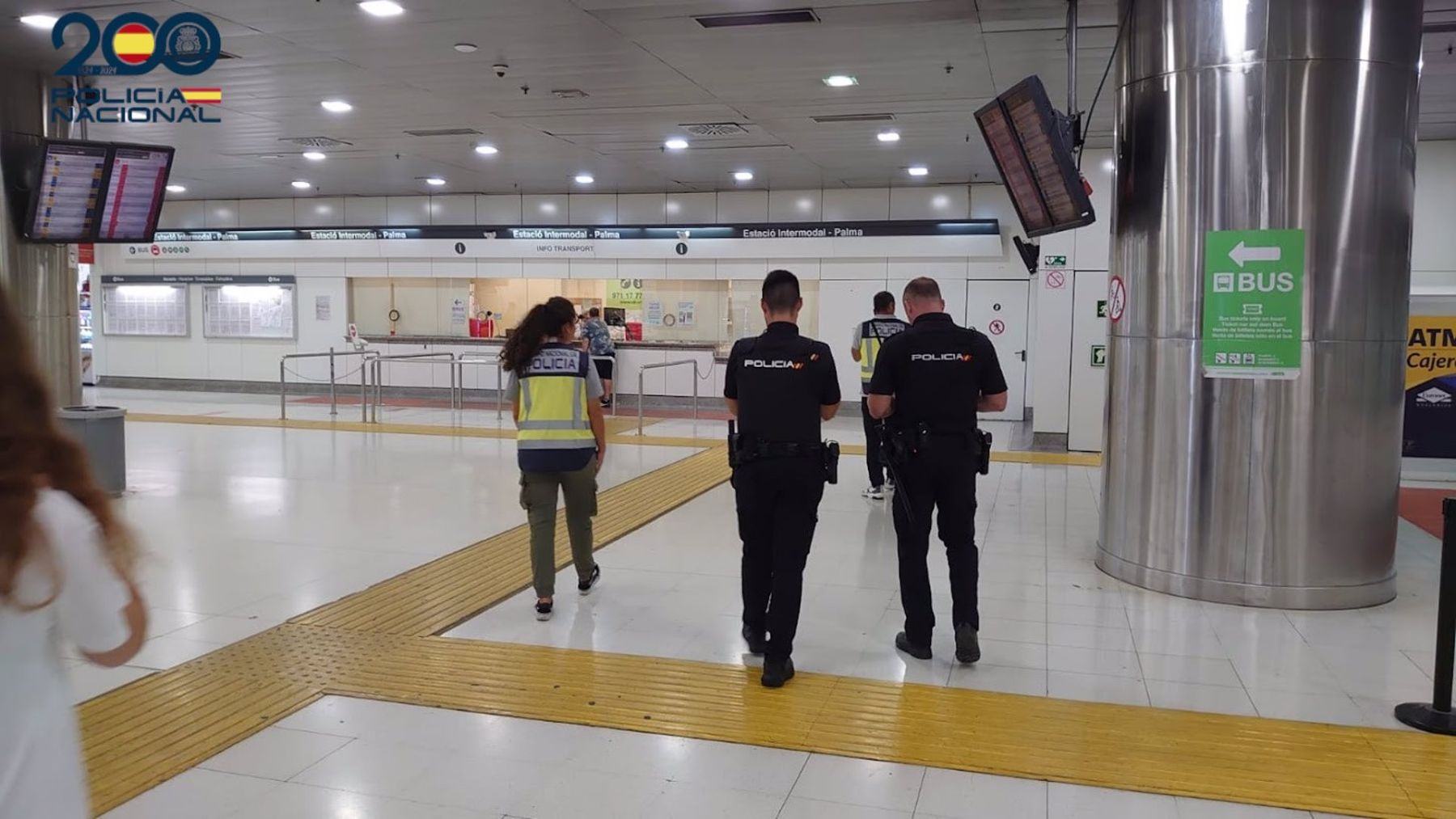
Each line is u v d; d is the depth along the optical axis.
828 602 5.20
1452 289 9.15
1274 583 5.14
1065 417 11.13
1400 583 5.70
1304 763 3.31
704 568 5.91
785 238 15.25
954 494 4.25
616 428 13.09
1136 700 3.88
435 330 17.73
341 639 4.52
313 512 7.38
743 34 7.07
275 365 17.97
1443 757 3.36
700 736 3.51
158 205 8.09
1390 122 5.04
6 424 1.32
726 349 16.17
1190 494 5.27
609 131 10.84
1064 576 5.77
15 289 7.60
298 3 6.39
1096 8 6.41
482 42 7.31
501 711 3.72
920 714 3.71
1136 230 5.48
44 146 7.40
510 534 6.68
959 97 9.05
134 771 3.20
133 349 18.80
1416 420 9.27
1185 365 5.25
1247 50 4.98
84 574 1.40
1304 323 5.02
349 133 11.09
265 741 3.44
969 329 4.32
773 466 4.02
